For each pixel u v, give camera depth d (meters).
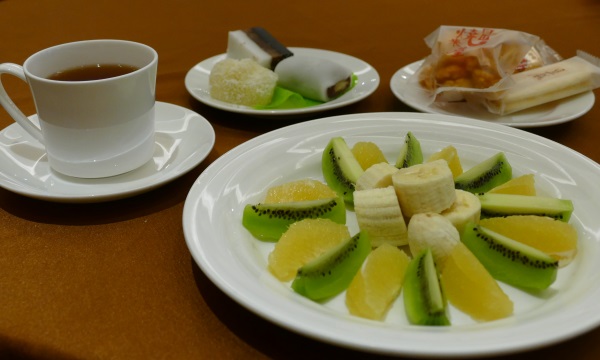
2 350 0.35
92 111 0.44
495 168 0.46
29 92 0.59
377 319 0.35
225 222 0.41
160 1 0.86
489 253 0.39
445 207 0.41
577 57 0.59
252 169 0.46
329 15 0.80
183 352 0.34
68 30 0.75
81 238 0.41
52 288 0.38
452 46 0.58
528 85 0.54
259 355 0.34
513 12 0.79
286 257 0.39
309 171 0.48
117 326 0.35
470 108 0.56
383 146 0.50
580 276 0.38
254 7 0.84
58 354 0.34
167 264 0.39
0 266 0.39
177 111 0.54
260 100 0.58
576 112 0.53
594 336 0.35
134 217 0.43
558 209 0.41
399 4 0.84
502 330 0.33
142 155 0.47
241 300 0.34
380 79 0.64
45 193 0.42
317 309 0.35
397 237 0.41
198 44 0.72
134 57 0.48
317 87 0.59
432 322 0.34
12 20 0.77
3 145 0.49
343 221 0.43
